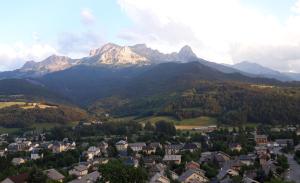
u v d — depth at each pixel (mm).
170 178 182125
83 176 187500
